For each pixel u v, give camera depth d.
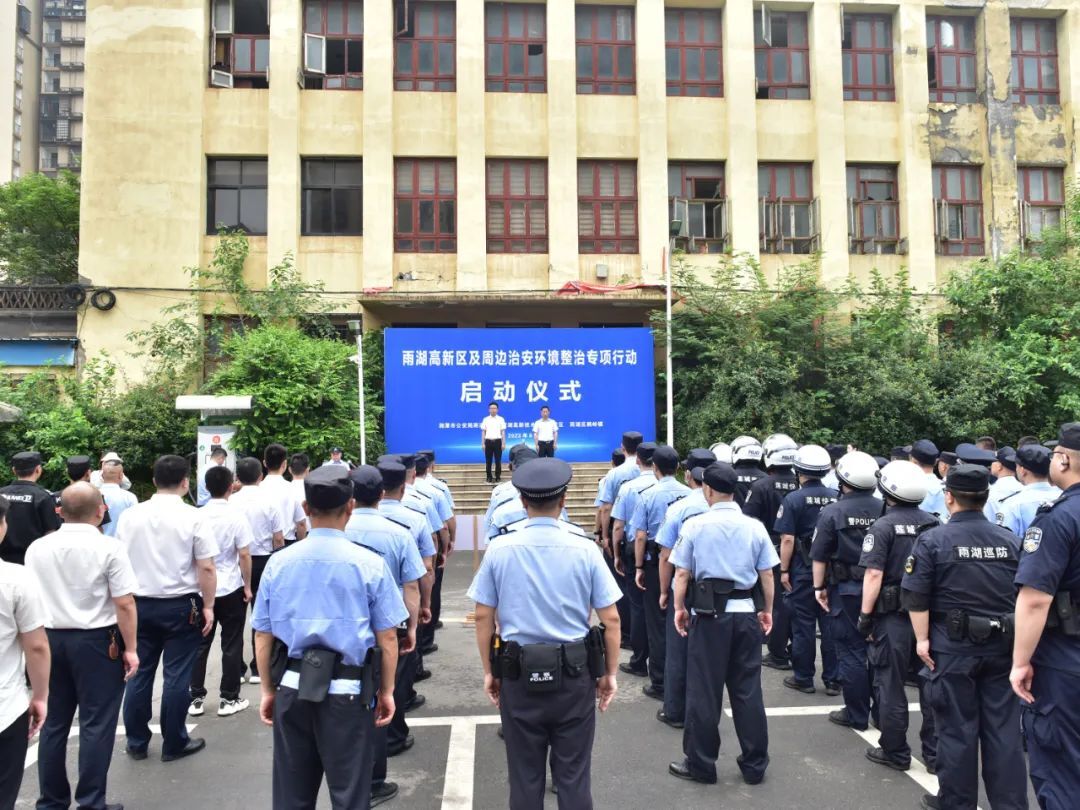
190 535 4.51
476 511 13.80
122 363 15.30
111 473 7.01
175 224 15.55
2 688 2.96
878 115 17.22
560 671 3.01
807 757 4.54
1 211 22.62
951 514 3.84
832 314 15.42
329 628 2.98
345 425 13.34
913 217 16.86
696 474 5.69
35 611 3.07
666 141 16.62
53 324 15.63
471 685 5.91
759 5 17.16
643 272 16.34
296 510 6.80
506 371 15.05
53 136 54.12
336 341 14.55
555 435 14.17
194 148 15.72
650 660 5.71
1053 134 17.52
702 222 16.86
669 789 4.14
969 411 13.84
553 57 16.47
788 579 5.80
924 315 16.25
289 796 2.97
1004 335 15.07
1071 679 2.95
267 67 16.42
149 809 3.95
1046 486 4.95
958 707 3.53
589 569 3.18
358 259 16.08
